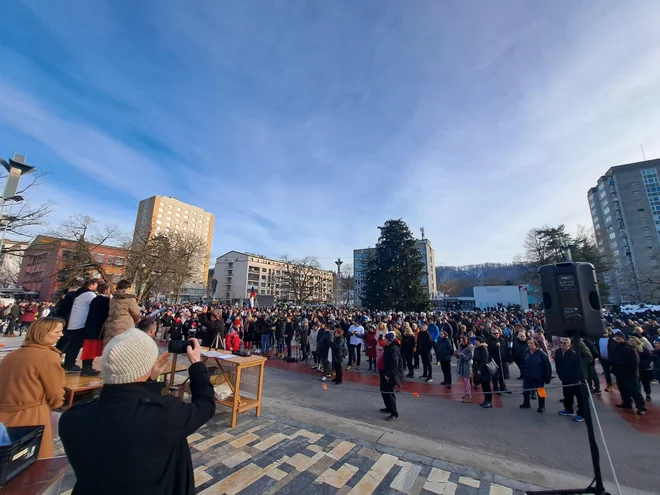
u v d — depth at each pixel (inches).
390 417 243.6
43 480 71.0
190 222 3722.9
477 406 281.7
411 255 1369.3
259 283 4045.3
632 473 165.2
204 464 152.0
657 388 350.9
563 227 1528.1
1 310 709.9
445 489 139.5
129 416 54.4
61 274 933.8
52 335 108.4
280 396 294.4
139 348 60.4
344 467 155.1
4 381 99.3
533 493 134.0
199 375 73.3
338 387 335.9
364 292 1429.6
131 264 1002.7
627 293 2490.2
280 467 152.6
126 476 53.0
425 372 390.0
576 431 223.9
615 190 2893.7
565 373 256.1
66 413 57.7
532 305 1695.4
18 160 373.4
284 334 543.5
